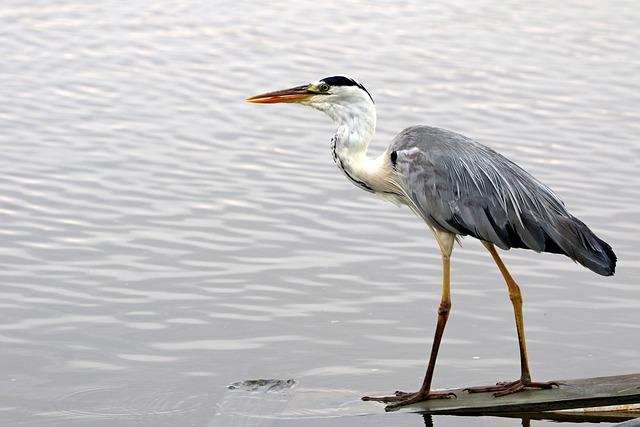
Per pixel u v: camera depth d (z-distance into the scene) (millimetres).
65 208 16000
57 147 18172
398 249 15125
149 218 15797
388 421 10453
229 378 11703
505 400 10617
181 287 13859
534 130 19156
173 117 19609
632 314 13320
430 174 10922
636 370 11914
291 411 10758
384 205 16500
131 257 14625
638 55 23078
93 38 23656
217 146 18469
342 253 14969
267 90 20703
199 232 15414
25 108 19766
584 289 14016
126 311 13211
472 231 10789
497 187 10734
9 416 10859
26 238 15047
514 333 12891
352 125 11484
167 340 12570
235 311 13305
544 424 10414
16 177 16953
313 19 25266
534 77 21734
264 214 16047
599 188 16953
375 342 12641
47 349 12289
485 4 26719
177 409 10984
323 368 12008
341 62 22281
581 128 19266
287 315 13242
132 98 20422
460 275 14398
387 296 13789
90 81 21203
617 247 15094
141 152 18094
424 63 22422
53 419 10773
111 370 11852
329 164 17922
